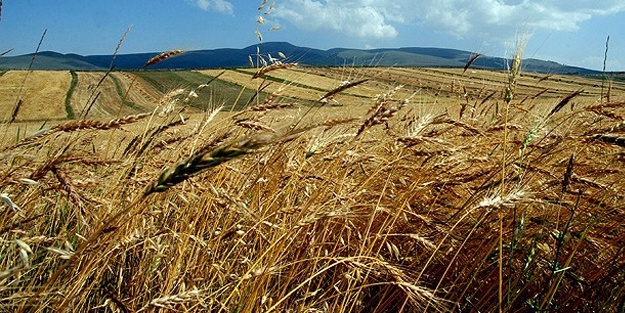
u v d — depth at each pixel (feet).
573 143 8.98
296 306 8.63
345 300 8.28
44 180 7.84
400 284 7.45
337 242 9.05
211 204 8.98
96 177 8.73
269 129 8.68
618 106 9.12
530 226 9.46
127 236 7.28
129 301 7.88
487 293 8.82
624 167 10.80
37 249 8.61
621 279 8.62
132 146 9.72
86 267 6.73
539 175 9.93
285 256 8.96
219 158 3.60
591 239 8.79
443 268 9.77
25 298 6.13
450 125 10.72
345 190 9.54
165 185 3.80
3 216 7.39
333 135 8.77
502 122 11.18
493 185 9.67
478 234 9.78
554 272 7.86
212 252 8.33
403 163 11.19
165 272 9.05
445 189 10.08
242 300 7.82
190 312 7.78
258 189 9.61
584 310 8.62
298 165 9.97
